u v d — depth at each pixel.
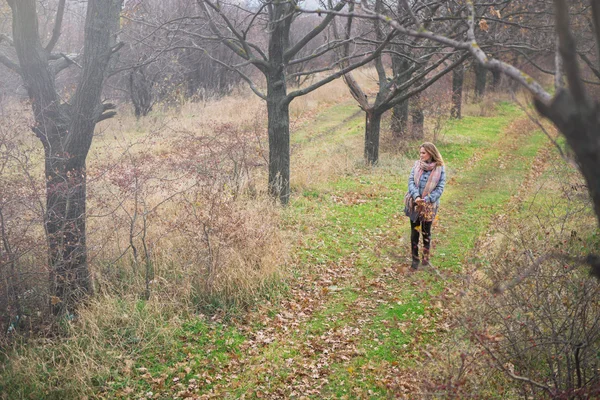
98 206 7.26
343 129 20.69
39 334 5.86
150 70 22.05
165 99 23.00
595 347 4.79
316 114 23.98
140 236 7.79
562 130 1.98
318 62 31.00
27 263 6.16
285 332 6.36
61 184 6.04
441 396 4.34
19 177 6.38
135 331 6.06
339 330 6.39
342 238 9.30
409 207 7.60
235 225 7.41
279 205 10.23
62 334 5.97
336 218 10.30
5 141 6.15
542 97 2.37
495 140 19.33
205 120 19.69
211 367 5.66
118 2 6.70
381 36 9.66
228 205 7.85
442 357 4.86
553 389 4.28
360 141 17.66
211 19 9.40
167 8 15.08
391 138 16.81
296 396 5.22
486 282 5.89
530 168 14.96
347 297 7.22
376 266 8.12
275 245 7.84
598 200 1.99
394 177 13.73
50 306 6.09
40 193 6.22
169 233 7.64
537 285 4.82
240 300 6.89
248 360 5.78
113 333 6.04
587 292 4.62
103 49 6.43
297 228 9.41
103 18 6.37
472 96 28.64
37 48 6.40
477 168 15.01
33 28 6.32
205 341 6.11
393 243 8.92
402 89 13.69
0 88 14.94
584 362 4.54
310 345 6.10
